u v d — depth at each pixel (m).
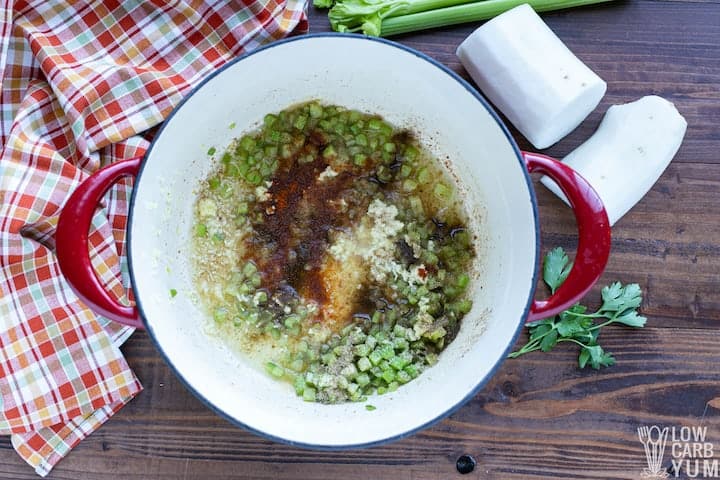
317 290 0.70
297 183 0.70
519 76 0.66
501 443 0.69
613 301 0.68
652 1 0.71
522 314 0.61
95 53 0.68
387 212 0.70
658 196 0.70
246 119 0.69
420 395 0.66
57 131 0.68
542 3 0.69
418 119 0.70
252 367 0.69
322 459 0.69
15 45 0.67
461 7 0.69
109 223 0.68
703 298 0.70
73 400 0.67
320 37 0.62
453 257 0.70
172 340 0.65
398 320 0.69
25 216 0.65
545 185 0.69
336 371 0.68
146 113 0.68
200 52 0.69
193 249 0.70
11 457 0.69
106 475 0.69
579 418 0.70
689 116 0.70
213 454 0.69
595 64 0.71
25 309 0.67
